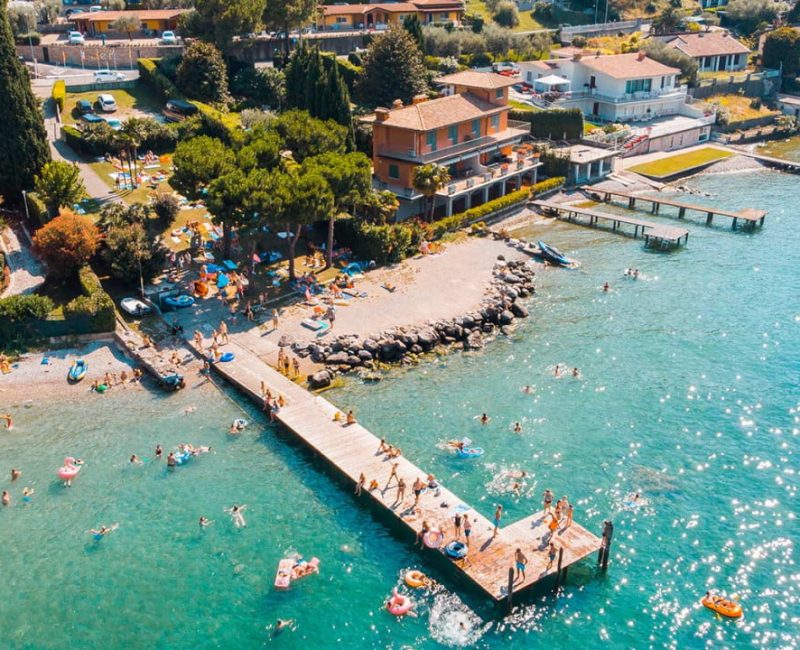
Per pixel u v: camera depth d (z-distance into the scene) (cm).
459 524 5034
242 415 6406
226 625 4584
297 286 8162
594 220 10706
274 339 7331
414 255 9200
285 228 8938
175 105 11938
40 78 13350
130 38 15350
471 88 11144
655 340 7500
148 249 7962
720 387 6756
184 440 6091
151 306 7650
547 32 18000
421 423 6278
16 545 5116
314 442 5931
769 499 5512
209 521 5319
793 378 6881
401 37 12750
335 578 4894
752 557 5044
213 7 13138
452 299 8088
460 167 10862
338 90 10175
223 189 7644
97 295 7256
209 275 8194
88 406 6475
